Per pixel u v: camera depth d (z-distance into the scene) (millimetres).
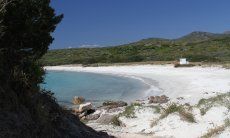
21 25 11289
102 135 16875
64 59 149250
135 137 18797
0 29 10438
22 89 10523
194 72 73000
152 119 22359
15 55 11266
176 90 46406
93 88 58250
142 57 127375
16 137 9203
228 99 20859
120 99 42125
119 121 23406
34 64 11500
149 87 54156
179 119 20453
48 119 11594
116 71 99938
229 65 80188
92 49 167375
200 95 37719
